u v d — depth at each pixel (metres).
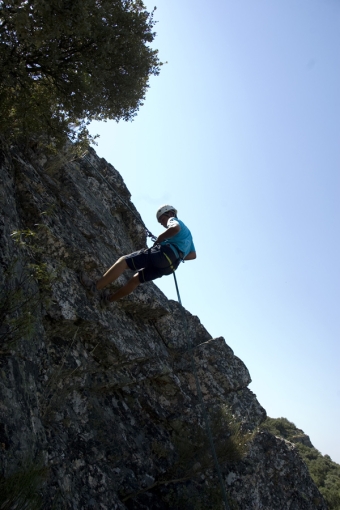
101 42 6.63
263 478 7.77
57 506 4.34
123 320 7.43
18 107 6.36
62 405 5.53
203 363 8.78
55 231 6.54
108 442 5.91
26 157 7.33
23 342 4.79
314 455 20.30
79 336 6.43
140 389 7.23
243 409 8.72
